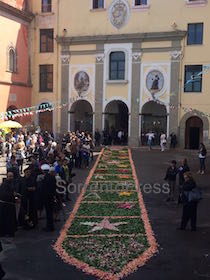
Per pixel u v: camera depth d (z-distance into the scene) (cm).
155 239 1145
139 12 3522
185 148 3472
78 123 3947
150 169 2384
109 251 1036
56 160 1594
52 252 1046
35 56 3881
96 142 3638
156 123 3756
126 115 3966
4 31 3444
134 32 3544
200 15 3338
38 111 3572
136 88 3566
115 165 2508
